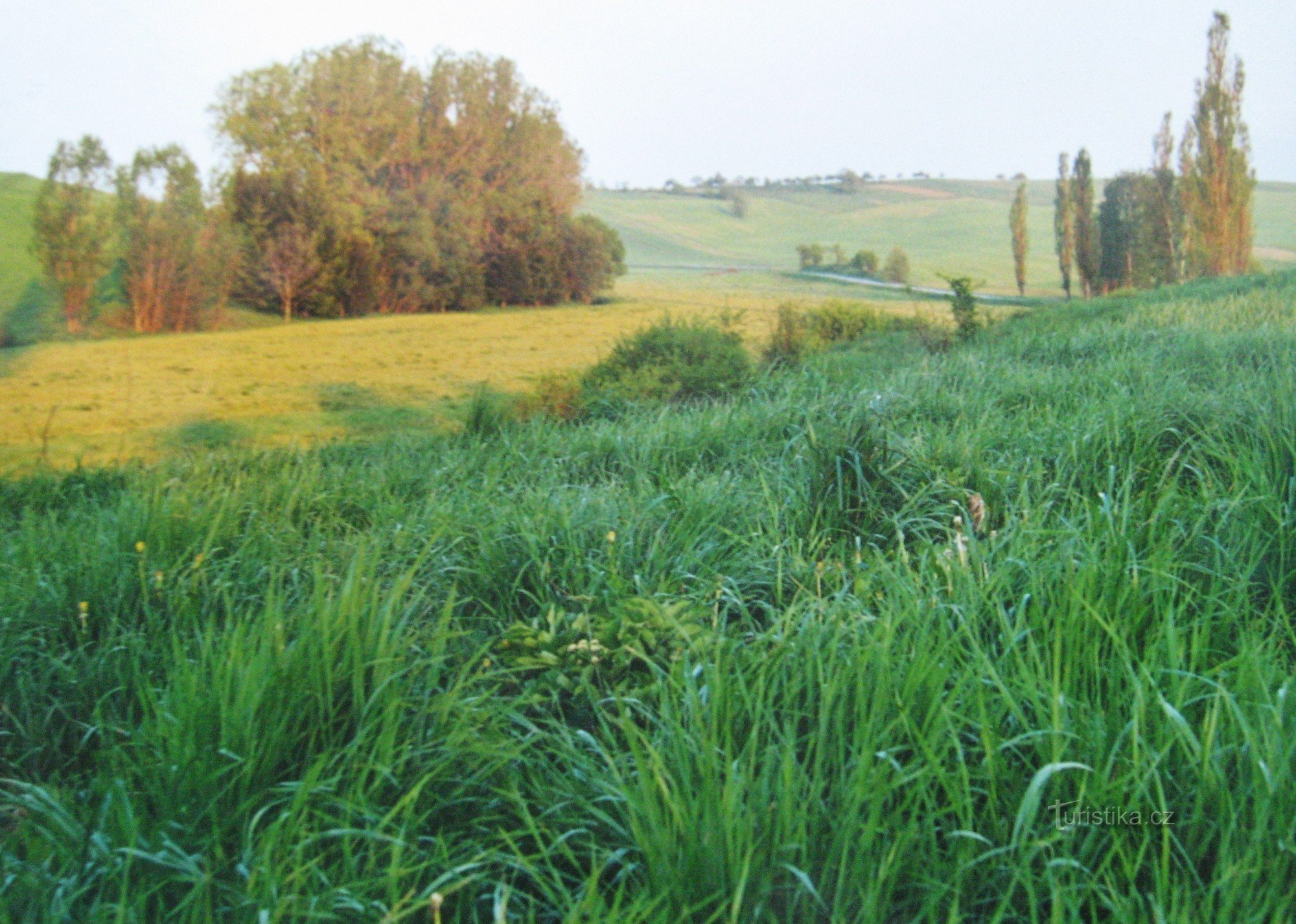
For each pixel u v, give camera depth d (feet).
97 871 7.41
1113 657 9.05
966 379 25.66
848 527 14.30
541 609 11.75
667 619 10.40
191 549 13.69
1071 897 6.73
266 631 9.24
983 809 7.86
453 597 11.08
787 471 16.84
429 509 16.35
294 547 14.83
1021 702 8.73
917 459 15.65
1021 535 12.05
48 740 10.25
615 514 14.66
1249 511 11.90
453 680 10.32
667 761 8.09
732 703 8.55
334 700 9.16
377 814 7.87
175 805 7.89
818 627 9.98
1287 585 11.04
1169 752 7.88
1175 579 10.02
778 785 7.25
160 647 11.28
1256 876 6.55
